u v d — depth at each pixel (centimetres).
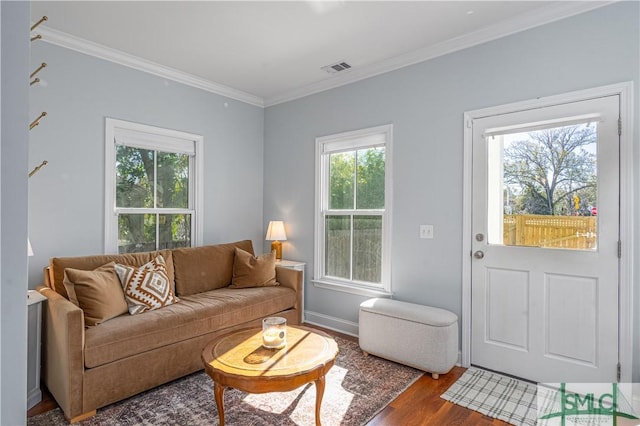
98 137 311
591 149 239
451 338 264
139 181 343
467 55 290
